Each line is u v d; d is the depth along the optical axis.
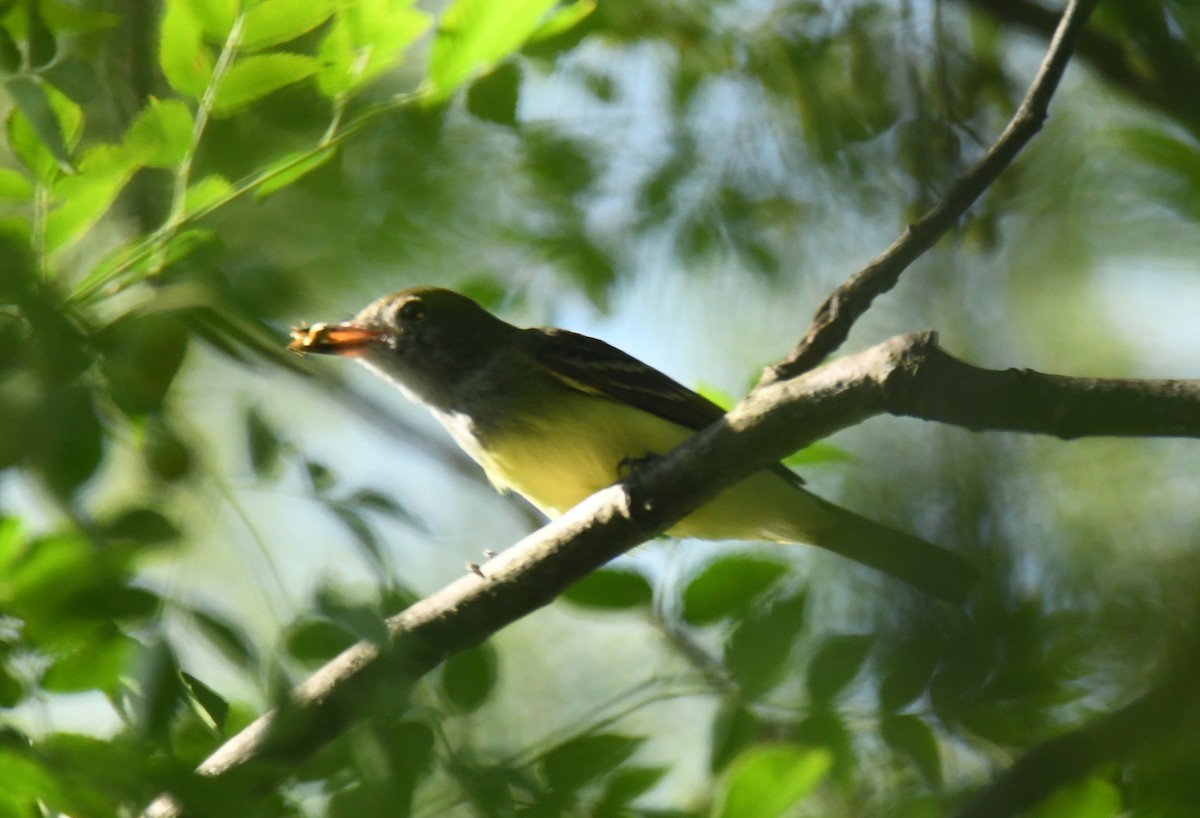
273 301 8.00
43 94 6.79
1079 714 8.42
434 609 8.57
